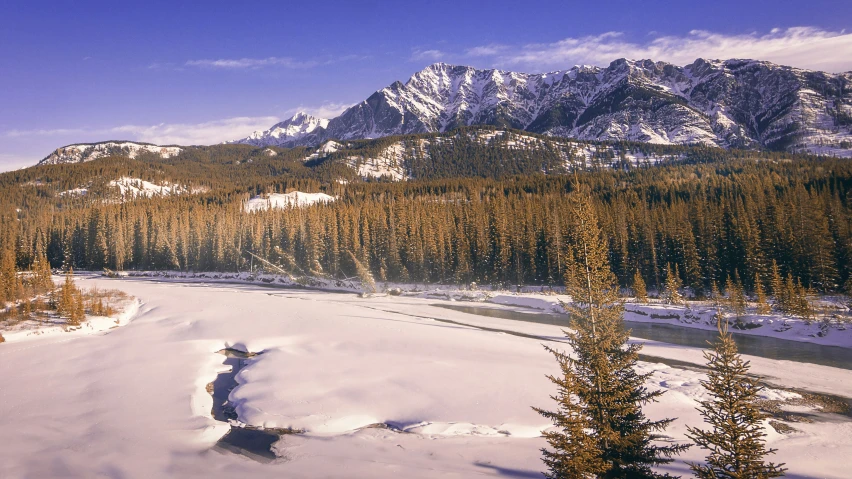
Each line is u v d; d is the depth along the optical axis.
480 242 98.75
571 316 18.08
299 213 141.88
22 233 154.25
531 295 77.81
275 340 44.69
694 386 30.05
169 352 41.47
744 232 77.50
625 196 137.00
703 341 45.94
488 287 93.12
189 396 30.55
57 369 37.28
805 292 59.50
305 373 33.75
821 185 113.19
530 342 43.31
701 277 78.94
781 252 74.75
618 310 17.28
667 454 16.23
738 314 53.72
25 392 31.91
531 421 24.98
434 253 98.94
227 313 59.59
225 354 42.22
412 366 34.81
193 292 87.69
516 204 116.50
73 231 153.12
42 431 25.31
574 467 14.58
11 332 50.38
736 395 14.68
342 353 39.19
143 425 25.91
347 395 29.36
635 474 16.03
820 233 70.75
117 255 141.00
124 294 80.94
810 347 43.22
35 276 82.62
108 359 39.66
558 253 86.56
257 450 22.77
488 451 21.73
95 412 27.98
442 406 27.22
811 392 30.58
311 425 25.53
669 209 106.06
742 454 13.95
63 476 20.28
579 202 18.66
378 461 20.89
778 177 140.75
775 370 35.38
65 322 55.56
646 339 46.94
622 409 15.91
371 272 105.94
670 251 85.50
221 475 19.94
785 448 22.20
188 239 138.75
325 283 105.94
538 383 30.66
